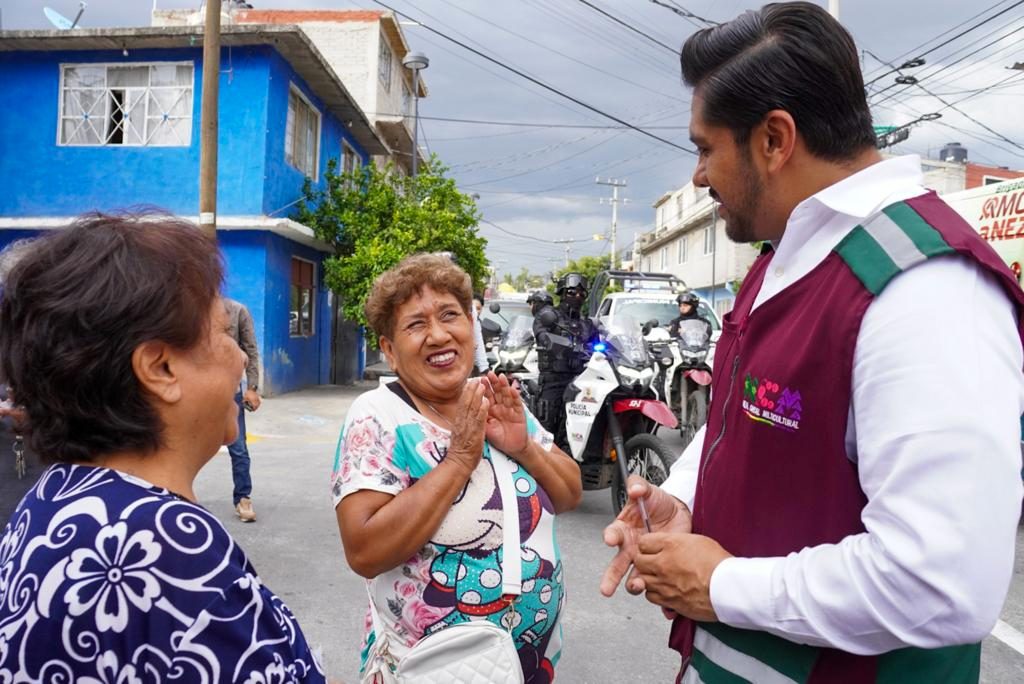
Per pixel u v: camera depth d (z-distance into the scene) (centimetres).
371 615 193
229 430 115
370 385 1550
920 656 116
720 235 3036
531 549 186
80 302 98
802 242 123
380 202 1339
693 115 131
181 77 1206
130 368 101
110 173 1212
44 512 98
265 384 1207
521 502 187
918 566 97
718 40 127
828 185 122
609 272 1202
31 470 293
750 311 138
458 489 173
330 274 1302
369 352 1952
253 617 98
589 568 440
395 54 2439
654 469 482
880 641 104
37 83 1224
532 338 695
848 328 109
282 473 663
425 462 181
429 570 176
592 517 546
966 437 97
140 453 105
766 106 119
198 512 99
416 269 193
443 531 175
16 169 1231
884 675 116
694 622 142
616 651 336
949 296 103
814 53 117
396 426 185
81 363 99
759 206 128
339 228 1355
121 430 102
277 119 1223
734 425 130
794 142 120
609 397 486
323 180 1473
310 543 473
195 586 94
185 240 109
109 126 1225
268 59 1177
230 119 1185
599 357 490
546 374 558
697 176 136
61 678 90
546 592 188
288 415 1011
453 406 199
